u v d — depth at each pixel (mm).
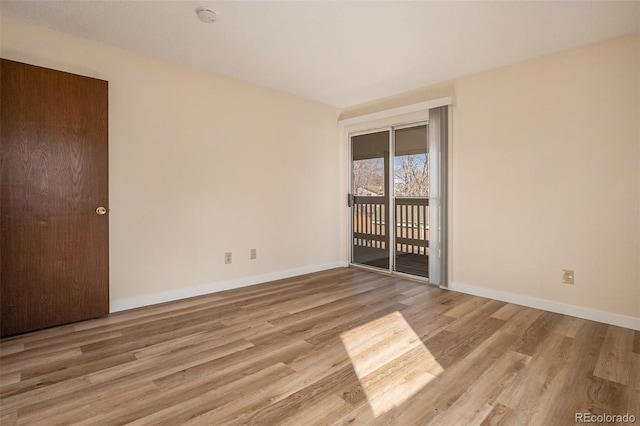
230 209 3684
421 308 3055
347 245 4914
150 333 2484
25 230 2461
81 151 2684
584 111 2791
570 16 2334
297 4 2217
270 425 1478
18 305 2436
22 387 1769
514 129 3186
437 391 1740
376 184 4523
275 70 3402
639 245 2568
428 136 3857
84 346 2262
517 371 1935
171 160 3236
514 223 3205
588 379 1846
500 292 3307
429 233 3838
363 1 2178
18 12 2342
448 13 2314
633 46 2566
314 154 4543
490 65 3230
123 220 2971
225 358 2100
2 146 2363
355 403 1640
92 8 2285
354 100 4480
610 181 2684
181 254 3328
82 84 2676
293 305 3139
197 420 1511
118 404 1626
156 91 3129
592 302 2777
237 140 3721
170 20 2441
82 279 2703
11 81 2387
